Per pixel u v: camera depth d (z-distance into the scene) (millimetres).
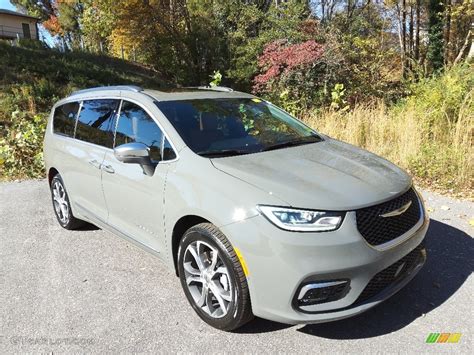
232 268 2854
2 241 4926
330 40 13164
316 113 10359
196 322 3242
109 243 4777
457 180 6379
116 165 3885
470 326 3068
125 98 4090
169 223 3311
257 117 4164
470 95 8258
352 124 8570
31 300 3633
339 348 2883
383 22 22094
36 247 4723
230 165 3164
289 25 17766
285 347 2912
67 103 5125
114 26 28078
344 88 12039
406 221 3037
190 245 3178
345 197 2795
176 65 26438
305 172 3115
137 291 3721
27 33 48000
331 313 2730
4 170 8289
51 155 5141
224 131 3740
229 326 3014
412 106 8867
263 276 2717
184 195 3139
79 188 4586
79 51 26609
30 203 6395
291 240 2625
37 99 14219
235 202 2840
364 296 2850
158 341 3033
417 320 3158
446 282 3656
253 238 2719
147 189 3506
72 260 4371
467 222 4941
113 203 4008
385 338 2971
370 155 3791
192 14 25734
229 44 23188
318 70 12500
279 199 2744
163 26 26531
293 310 2701
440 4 19328
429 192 6078
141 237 3756
